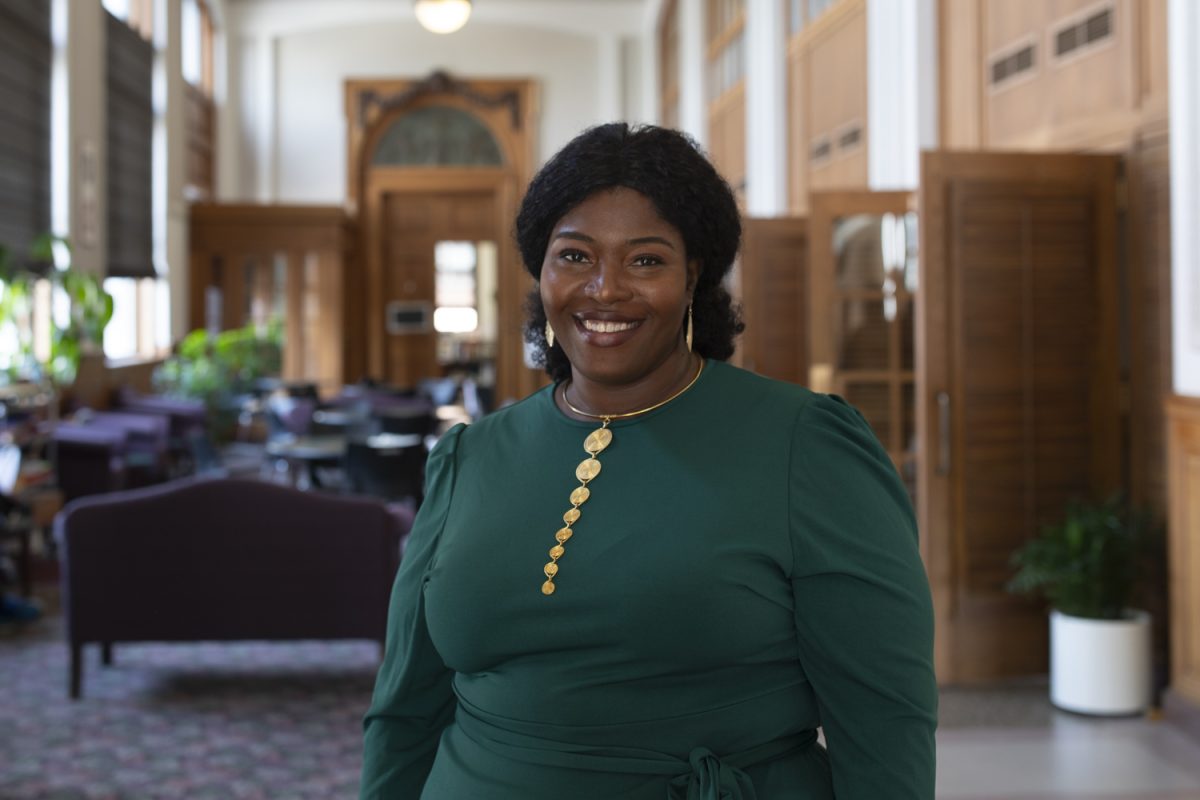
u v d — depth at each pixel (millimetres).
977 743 4035
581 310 1234
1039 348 4762
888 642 1164
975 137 5934
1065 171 4727
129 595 4465
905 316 5523
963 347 4727
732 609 1143
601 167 1228
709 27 13508
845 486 1196
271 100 16516
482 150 17078
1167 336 4457
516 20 16719
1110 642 4289
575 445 1262
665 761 1159
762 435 1215
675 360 1280
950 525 4754
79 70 9852
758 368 7059
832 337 5512
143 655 5250
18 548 6832
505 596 1202
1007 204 4719
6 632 5688
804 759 1240
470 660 1233
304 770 3791
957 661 4766
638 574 1152
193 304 14570
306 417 10672
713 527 1159
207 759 3895
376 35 16734
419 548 1349
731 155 12211
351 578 4480
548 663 1193
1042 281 4746
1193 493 4027
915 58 6320
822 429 1223
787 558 1168
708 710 1168
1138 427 4664
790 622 1190
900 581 1179
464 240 17234
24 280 7746
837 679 1184
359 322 16906
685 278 1249
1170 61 4105
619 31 16844
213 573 4457
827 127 8703
